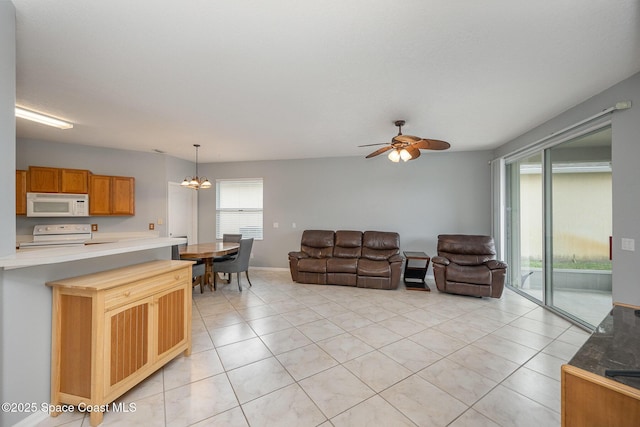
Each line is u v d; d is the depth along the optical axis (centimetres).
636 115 219
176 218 547
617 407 77
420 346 242
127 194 467
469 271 388
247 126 354
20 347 144
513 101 275
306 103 281
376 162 535
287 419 154
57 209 405
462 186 500
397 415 157
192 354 228
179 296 216
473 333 269
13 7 145
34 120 314
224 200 607
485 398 172
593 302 275
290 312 329
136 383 174
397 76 225
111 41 178
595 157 269
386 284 430
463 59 200
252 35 172
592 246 275
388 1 143
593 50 188
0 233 135
